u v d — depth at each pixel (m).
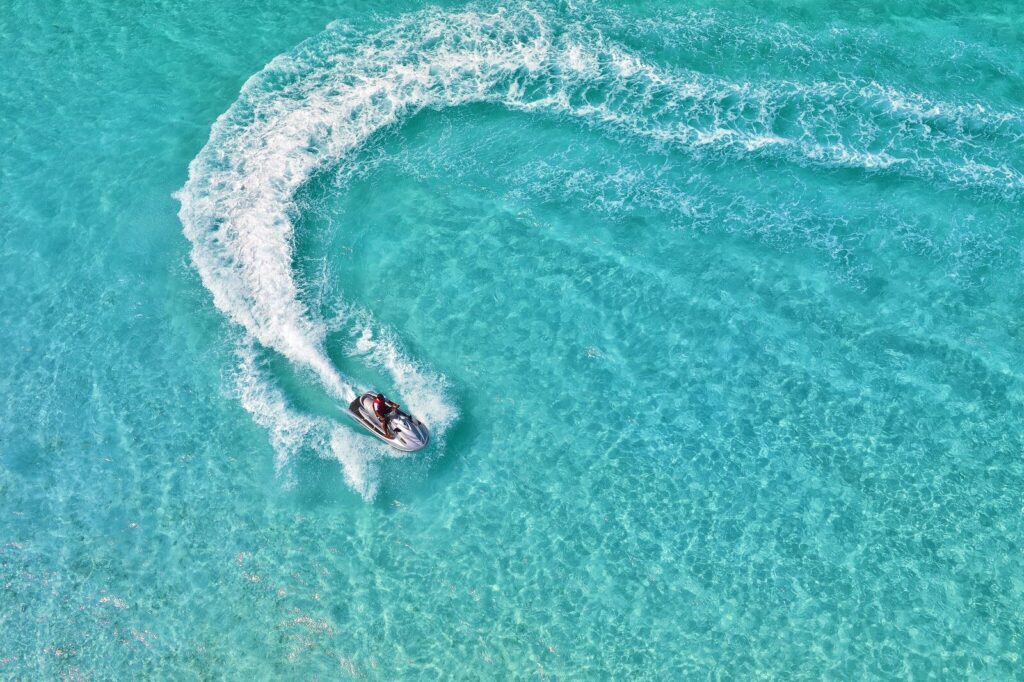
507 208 24.08
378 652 17.75
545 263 23.00
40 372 21.59
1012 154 24.64
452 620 18.09
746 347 21.50
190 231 23.84
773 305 22.09
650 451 20.11
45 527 19.34
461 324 22.05
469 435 20.31
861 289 22.28
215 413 20.77
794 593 18.20
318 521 19.23
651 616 18.05
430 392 20.86
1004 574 18.22
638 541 18.92
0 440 20.55
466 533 19.08
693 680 17.30
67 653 17.86
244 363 21.47
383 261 23.17
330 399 20.81
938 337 21.39
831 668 17.30
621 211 23.91
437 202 24.27
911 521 18.95
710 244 23.19
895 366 21.02
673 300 22.28
